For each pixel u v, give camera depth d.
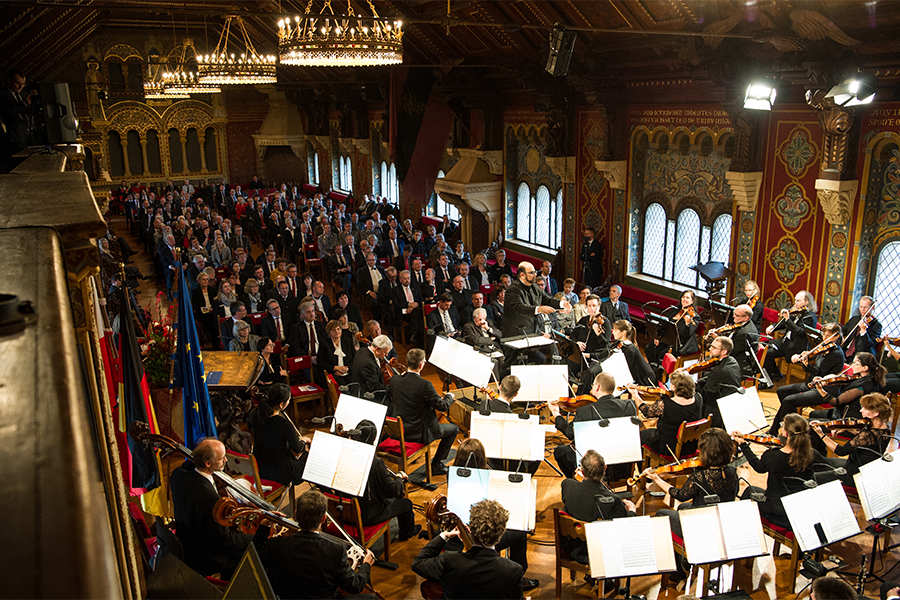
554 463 8.29
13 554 0.58
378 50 8.19
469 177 18.02
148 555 4.92
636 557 4.87
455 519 4.71
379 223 20.05
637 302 14.19
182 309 6.89
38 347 0.95
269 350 9.01
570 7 11.86
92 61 28.41
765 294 11.47
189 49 29.27
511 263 17.88
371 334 9.12
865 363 7.70
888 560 6.29
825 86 9.35
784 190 10.85
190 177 31.84
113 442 2.83
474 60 16.36
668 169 13.51
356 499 5.81
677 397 7.05
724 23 9.02
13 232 1.82
